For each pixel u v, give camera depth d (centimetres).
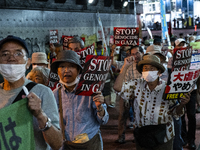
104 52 984
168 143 345
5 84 208
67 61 310
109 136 650
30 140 188
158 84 342
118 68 747
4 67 193
